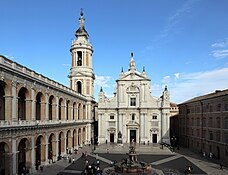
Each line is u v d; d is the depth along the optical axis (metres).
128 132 85.44
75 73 84.94
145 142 83.81
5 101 36.34
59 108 60.97
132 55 87.94
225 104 53.16
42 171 44.12
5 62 35.16
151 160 56.41
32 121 42.97
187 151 70.25
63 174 42.22
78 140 75.00
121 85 86.38
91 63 88.75
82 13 87.44
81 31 86.56
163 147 75.12
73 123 67.25
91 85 87.50
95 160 55.50
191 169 45.31
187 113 79.62
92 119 90.38
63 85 61.47
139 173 42.00
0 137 33.22
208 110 62.34
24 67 41.03
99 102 87.38
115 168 44.03
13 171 36.41
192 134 74.44
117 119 86.50
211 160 56.53
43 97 48.78
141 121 84.50
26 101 42.84
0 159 39.53
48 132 50.12
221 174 43.16
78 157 59.00
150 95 85.62
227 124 52.09
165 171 45.28
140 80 85.75
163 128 83.44
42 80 47.88
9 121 35.69
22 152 46.84
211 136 60.53
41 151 48.06
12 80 36.94
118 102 86.31
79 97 74.44
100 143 83.94
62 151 59.47
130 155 46.19
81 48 85.12
